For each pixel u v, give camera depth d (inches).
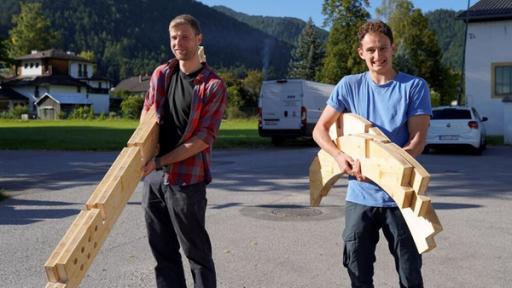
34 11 4891.7
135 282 199.5
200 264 149.0
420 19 2420.0
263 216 314.8
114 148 831.1
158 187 146.1
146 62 7263.8
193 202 143.5
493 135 1132.5
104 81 4264.3
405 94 135.1
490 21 1144.8
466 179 481.4
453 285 197.8
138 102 2704.2
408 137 136.4
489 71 1153.4
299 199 372.2
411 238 133.5
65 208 340.8
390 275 209.2
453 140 732.7
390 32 136.9
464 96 1197.7
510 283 199.8
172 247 152.4
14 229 280.8
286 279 203.3
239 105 2583.7
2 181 466.6
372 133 129.3
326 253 237.5
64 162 633.0
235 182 458.0
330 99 142.3
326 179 143.4
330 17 2255.2
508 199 378.6
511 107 938.1
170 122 144.5
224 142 944.3
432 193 405.7
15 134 1210.0
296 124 915.4
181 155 139.6
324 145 137.9
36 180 474.3
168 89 145.6
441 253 238.7
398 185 116.1
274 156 718.5
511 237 267.4
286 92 924.6
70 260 92.5
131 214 317.7
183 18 143.2
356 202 136.2
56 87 3553.2
